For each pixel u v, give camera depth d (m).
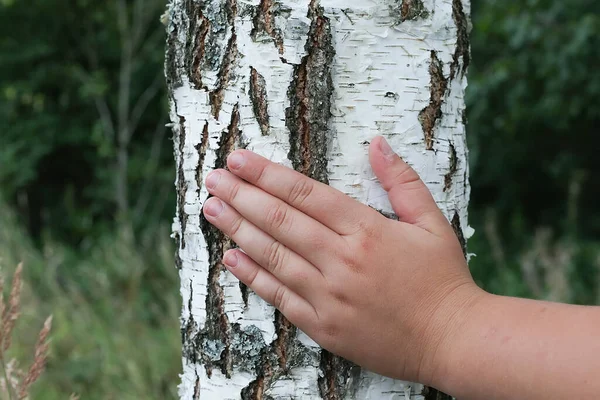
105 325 1.88
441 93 0.76
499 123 2.54
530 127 2.68
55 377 1.63
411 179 0.74
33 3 3.05
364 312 0.72
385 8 0.75
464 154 0.78
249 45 0.75
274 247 0.74
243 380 0.76
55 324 1.81
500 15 2.46
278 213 0.73
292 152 0.75
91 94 3.03
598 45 2.26
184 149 0.78
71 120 3.19
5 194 2.87
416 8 0.75
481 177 2.92
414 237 0.73
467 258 0.79
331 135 0.75
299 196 0.73
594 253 2.29
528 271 1.99
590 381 0.68
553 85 2.34
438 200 0.76
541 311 0.70
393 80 0.75
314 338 0.74
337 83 0.75
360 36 0.75
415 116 0.75
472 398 0.71
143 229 2.92
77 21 3.15
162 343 1.76
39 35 3.14
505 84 2.51
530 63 2.41
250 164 0.74
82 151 3.26
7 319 0.87
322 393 0.75
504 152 2.81
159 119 3.27
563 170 2.75
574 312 0.69
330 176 0.75
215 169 0.76
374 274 0.72
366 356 0.73
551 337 0.69
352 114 0.75
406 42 0.75
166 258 2.03
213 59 0.76
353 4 0.74
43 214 3.10
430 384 0.72
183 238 0.79
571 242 2.32
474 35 2.62
